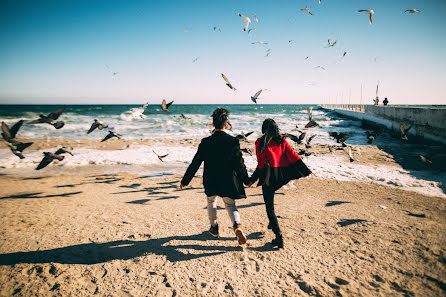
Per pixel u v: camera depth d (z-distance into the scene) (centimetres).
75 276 242
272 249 287
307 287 218
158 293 218
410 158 912
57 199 501
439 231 310
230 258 271
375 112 2564
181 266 257
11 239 317
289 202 462
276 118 3550
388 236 302
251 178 289
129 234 332
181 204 461
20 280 235
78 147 1229
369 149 1150
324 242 298
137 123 2741
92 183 637
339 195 504
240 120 3080
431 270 231
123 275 244
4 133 353
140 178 691
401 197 479
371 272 235
